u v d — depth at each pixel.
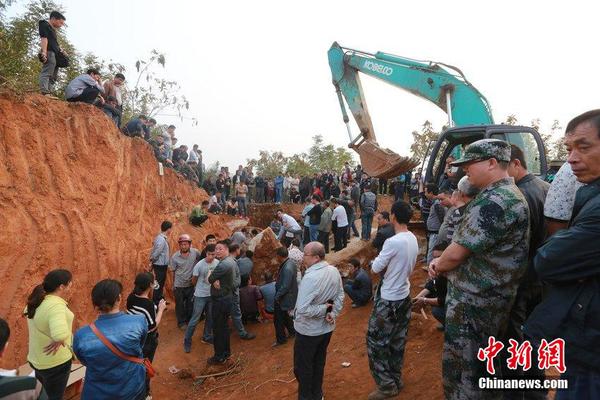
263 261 10.84
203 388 6.59
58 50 9.02
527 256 2.63
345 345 6.59
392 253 4.29
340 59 10.42
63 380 4.42
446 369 2.80
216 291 7.04
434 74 8.83
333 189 20.27
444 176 7.88
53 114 8.57
